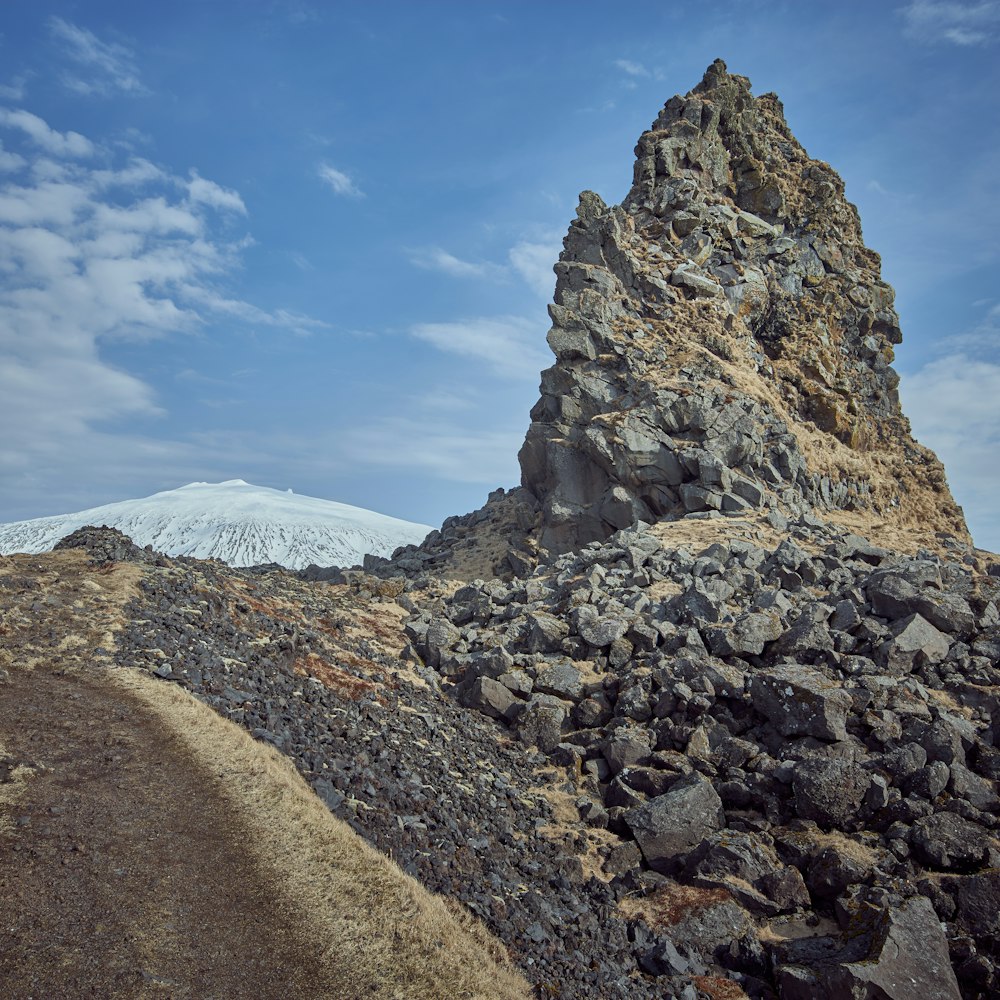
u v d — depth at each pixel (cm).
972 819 2019
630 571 3647
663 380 5219
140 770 1659
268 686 2320
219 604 2848
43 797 1493
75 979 1117
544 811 2269
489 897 1658
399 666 3088
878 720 2356
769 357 6512
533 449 5431
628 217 6331
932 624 2803
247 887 1407
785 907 1889
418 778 2111
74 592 2503
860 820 2088
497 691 2841
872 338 7125
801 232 7244
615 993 1539
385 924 1410
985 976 1638
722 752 2358
